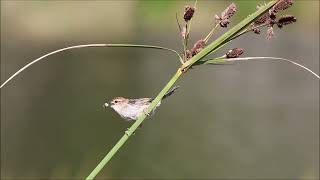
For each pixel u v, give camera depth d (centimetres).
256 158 1490
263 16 281
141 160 1410
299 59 2470
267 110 1895
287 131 1706
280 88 2161
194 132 1681
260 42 2620
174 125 1723
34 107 1891
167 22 3425
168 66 2550
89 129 1642
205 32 2742
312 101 2002
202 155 1486
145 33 3322
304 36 2792
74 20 3528
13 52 2855
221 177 1355
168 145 1540
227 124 1753
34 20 3412
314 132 1683
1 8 3375
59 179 1228
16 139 1550
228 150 1520
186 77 2384
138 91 2134
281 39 2739
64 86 2181
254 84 2233
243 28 283
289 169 1426
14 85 2195
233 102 2000
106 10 3528
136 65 2578
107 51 2944
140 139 1579
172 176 1331
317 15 2888
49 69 2500
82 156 1401
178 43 3039
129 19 3528
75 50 2950
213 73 2448
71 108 1886
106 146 1496
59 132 1622
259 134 1670
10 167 1314
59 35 3369
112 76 2358
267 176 1380
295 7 2911
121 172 1320
